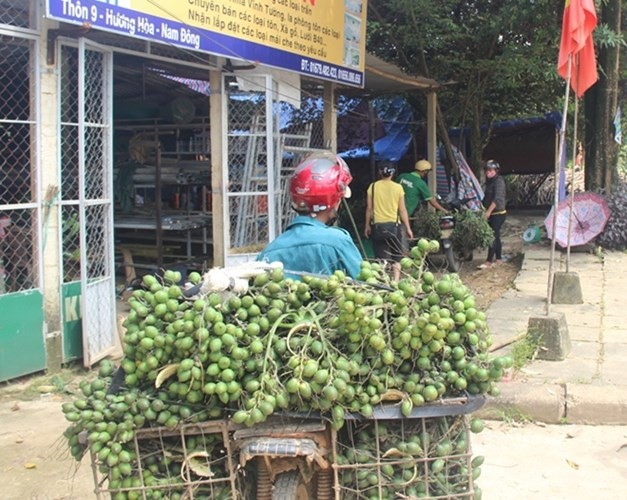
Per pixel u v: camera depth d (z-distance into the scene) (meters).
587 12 6.67
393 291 2.59
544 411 5.00
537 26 13.30
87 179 6.13
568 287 8.20
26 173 5.71
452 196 14.07
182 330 2.39
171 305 2.46
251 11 7.46
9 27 5.36
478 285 10.13
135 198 11.15
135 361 2.47
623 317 7.54
